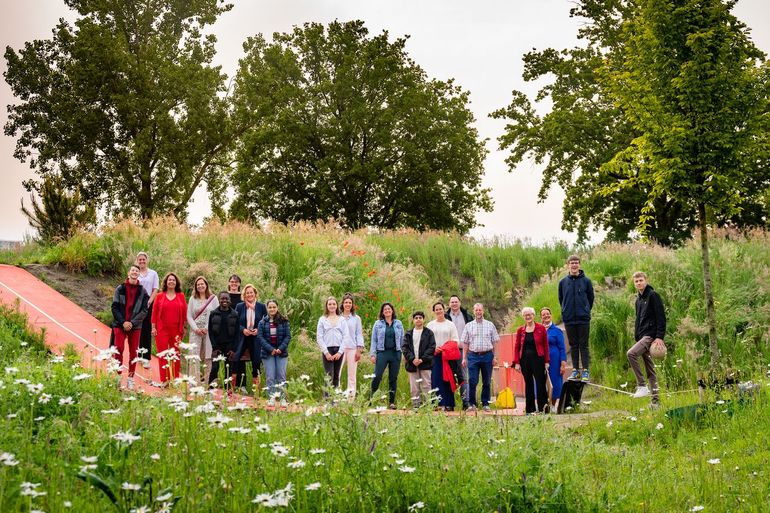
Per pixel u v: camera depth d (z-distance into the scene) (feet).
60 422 14.66
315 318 47.65
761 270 49.49
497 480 14.80
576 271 39.81
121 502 11.38
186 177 118.62
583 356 39.27
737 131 33.60
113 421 16.14
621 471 18.15
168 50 121.60
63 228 67.82
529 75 118.83
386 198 129.08
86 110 114.32
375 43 127.75
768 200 97.91
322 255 55.42
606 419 27.66
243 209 126.00
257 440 15.44
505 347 50.11
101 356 17.61
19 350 31.63
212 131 118.62
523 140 114.52
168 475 13.57
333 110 125.08
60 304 47.24
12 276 50.57
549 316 37.06
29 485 10.90
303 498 13.57
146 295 33.88
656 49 34.19
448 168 129.90
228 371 34.86
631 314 47.47
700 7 33.73
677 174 33.76
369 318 49.90
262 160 126.21
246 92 125.70
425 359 35.99
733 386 28.12
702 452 22.04
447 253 74.74
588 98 109.60
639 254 59.16
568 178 114.62
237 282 38.17
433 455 15.64
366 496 14.17
